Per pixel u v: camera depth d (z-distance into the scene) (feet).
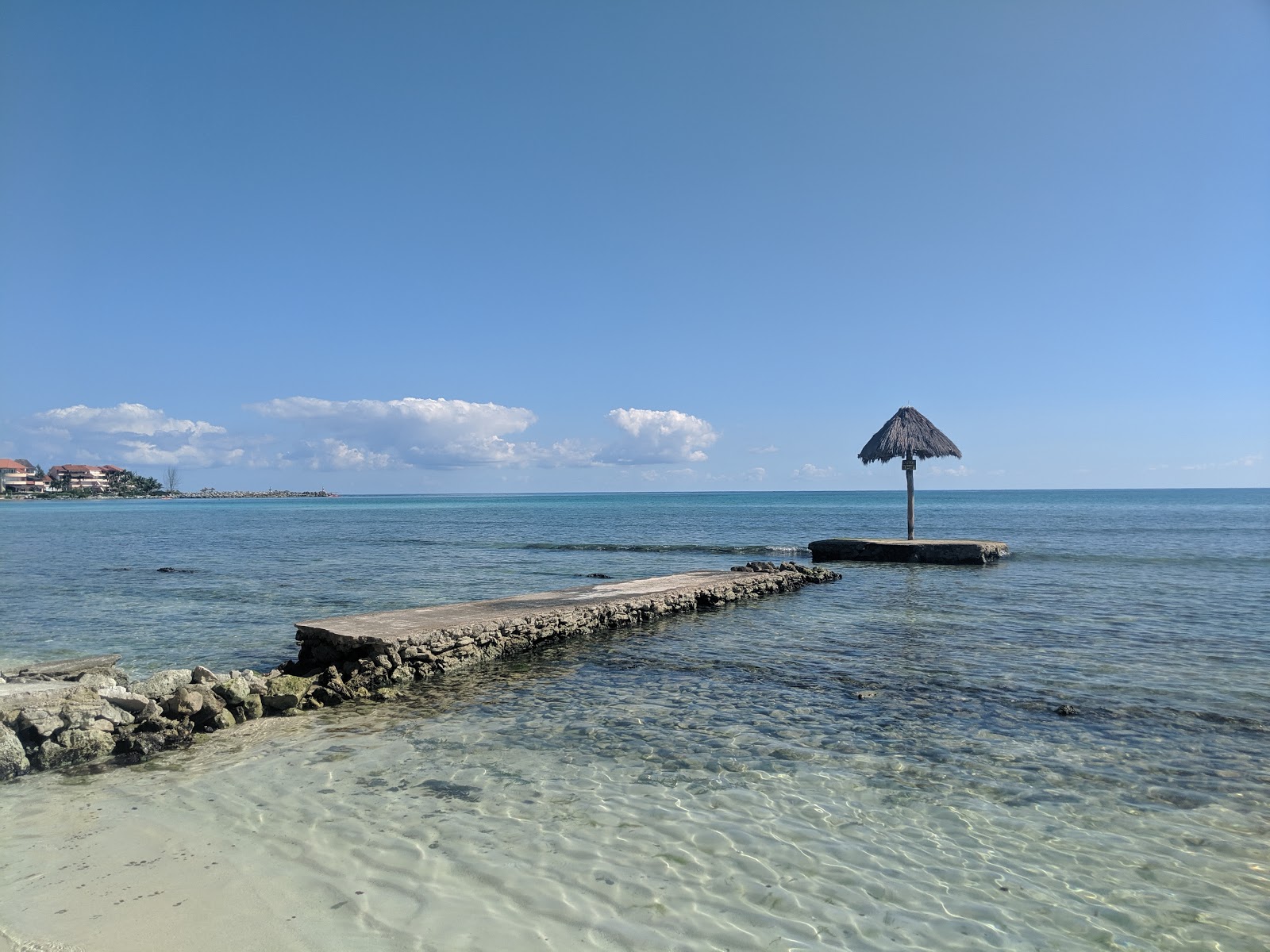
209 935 15.14
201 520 261.65
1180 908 16.30
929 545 89.45
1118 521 197.57
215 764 25.66
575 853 18.76
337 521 245.45
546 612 46.19
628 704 32.58
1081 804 21.63
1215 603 57.57
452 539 150.82
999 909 16.26
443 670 38.73
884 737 27.66
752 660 40.96
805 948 14.80
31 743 25.90
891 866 18.19
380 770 24.84
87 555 113.60
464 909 16.14
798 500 583.99
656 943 14.92
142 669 40.93
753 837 19.67
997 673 36.73
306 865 18.16
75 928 15.40
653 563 99.25
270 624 53.93
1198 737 27.17
